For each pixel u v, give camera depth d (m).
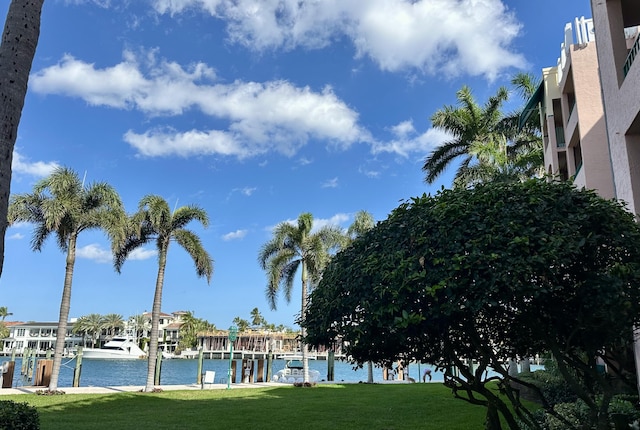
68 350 82.31
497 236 4.81
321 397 18.41
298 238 27.17
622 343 6.51
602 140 15.59
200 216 23.69
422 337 5.65
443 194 5.75
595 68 16.33
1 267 5.16
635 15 10.67
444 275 4.83
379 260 5.32
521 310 5.09
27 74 5.76
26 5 5.88
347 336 5.52
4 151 5.33
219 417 13.28
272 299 26.61
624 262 5.20
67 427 11.52
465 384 6.22
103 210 20.39
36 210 19.72
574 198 5.46
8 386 21.72
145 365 63.59
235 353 94.81
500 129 24.78
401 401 16.72
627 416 7.07
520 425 9.30
